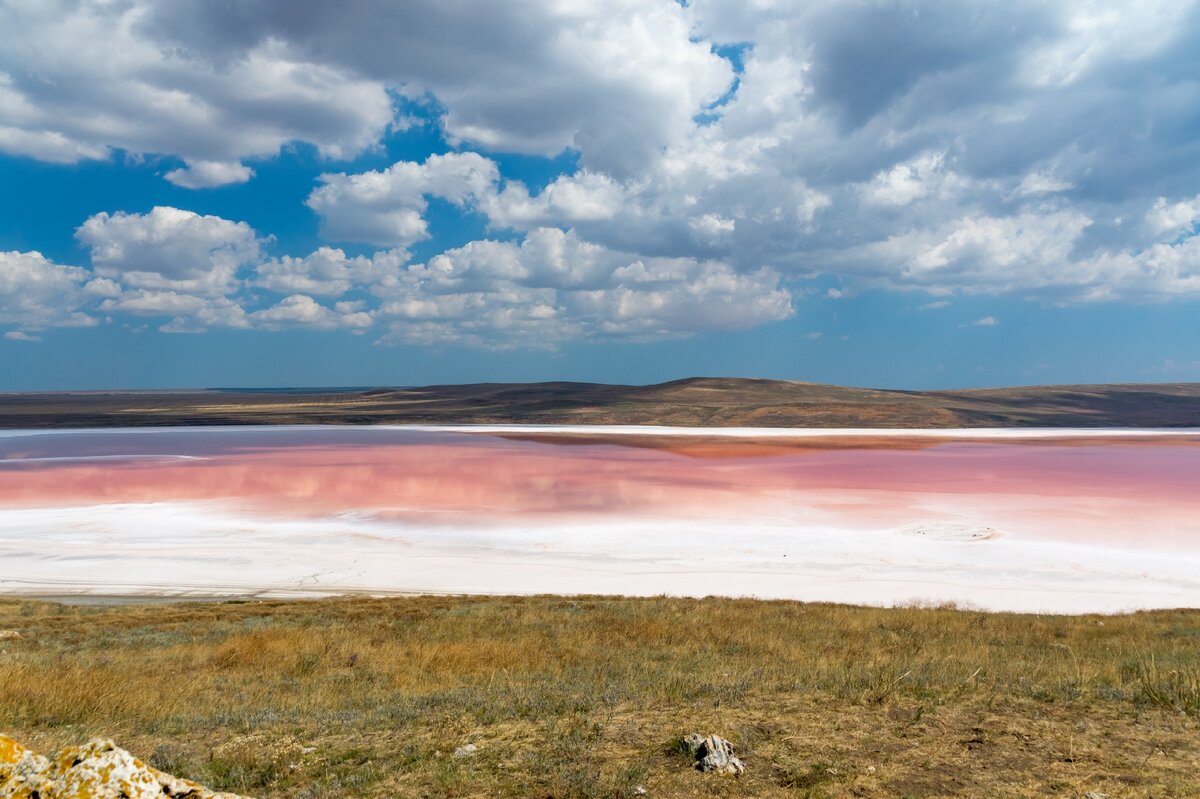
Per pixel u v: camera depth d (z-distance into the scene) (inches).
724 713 368.8
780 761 295.0
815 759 296.2
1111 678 478.9
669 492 2578.7
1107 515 2084.2
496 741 337.4
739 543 1736.0
